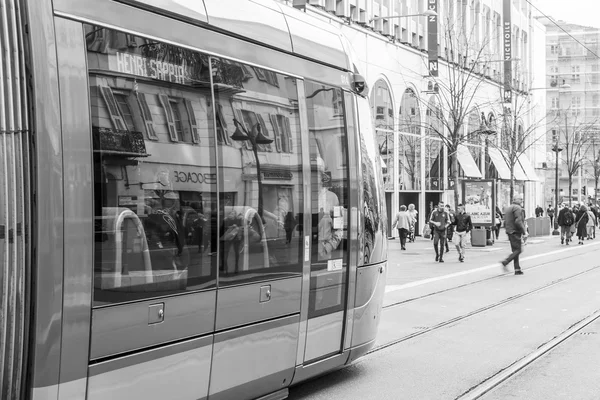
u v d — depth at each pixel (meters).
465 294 15.05
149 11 4.80
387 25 35.72
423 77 38.97
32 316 4.00
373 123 8.01
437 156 41.28
